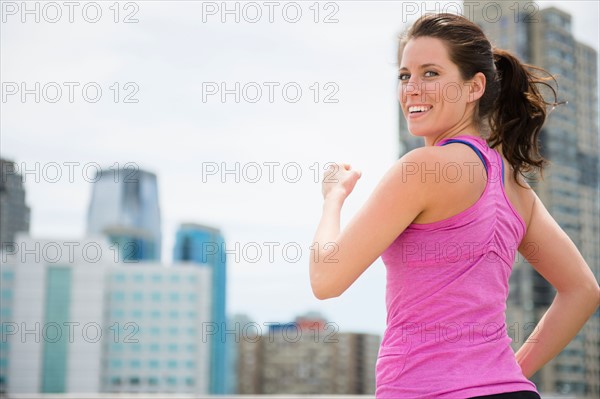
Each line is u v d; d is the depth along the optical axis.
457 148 1.66
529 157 1.91
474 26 1.79
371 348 93.81
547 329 1.92
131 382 112.12
